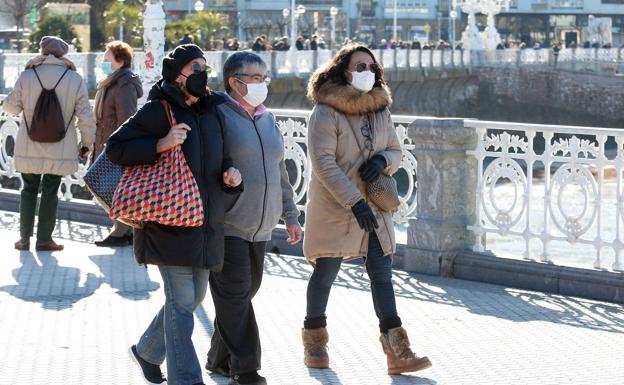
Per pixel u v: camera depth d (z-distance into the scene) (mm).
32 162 23047
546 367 15219
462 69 142625
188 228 12703
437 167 21344
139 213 12508
